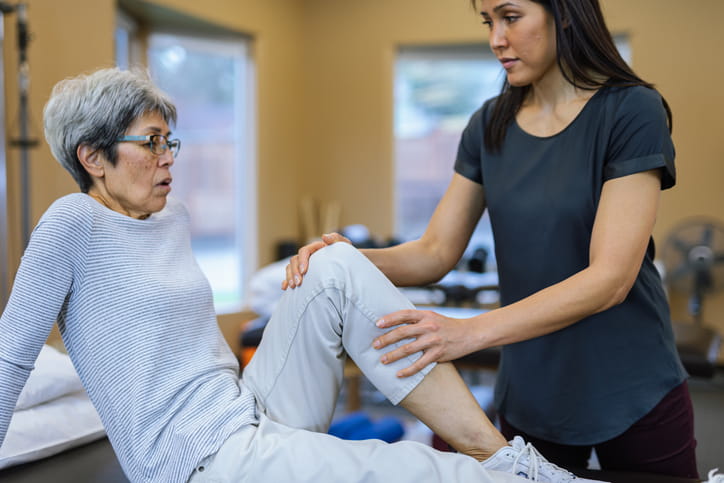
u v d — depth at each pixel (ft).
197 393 4.50
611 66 4.75
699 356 9.56
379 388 4.66
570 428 5.05
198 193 17.22
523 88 5.23
